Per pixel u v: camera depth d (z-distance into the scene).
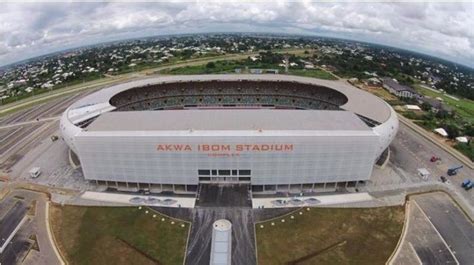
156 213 71.94
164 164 78.50
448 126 124.12
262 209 73.06
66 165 95.69
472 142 113.31
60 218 71.19
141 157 77.94
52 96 181.38
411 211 73.69
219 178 80.56
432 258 60.28
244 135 75.25
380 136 81.06
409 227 68.31
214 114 90.50
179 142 75.69
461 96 199.12
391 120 91.19
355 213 72.31
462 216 72.62
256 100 140.88
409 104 158.88
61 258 60.19
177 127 80.44
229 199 75.81
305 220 69.69
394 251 61.59
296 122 83.94
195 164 78.25
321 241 63.78
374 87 193.12
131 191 81.38
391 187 83.00
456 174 90.50
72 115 95.75
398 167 93.50
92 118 94.06
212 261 57.94
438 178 88.19
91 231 66.88
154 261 59.00
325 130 78.62
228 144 75.75
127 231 66.62
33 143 113.56
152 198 77.44
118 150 77.50
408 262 59.19
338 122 84.50
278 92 140.75
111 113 92.19
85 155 78.88
